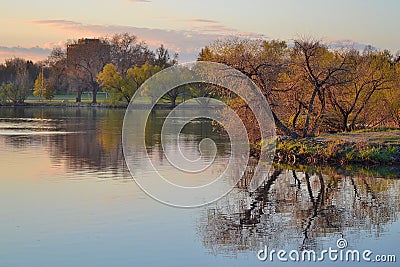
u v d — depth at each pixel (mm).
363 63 39938
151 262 14375
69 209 19297
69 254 14828
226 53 33812
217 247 15578
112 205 19891
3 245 15445
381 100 41094
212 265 14266
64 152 34094
